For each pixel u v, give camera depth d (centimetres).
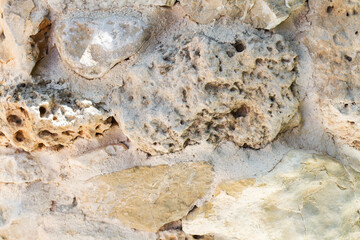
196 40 97
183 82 97
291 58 98
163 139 100
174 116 99
